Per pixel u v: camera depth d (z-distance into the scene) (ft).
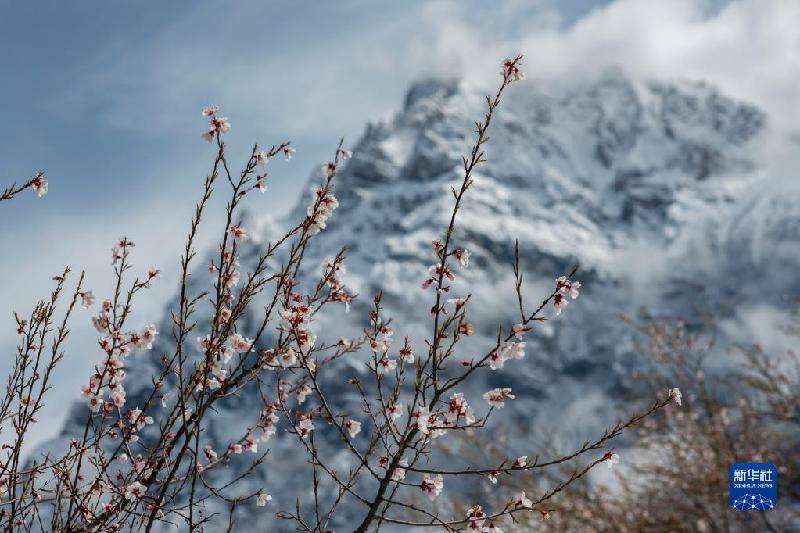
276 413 17.11
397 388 16.01
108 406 16.39
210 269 16.76
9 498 15.67
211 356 15.39
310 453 16.25
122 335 16.83
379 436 15.94
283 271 15.96
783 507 48.37
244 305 15.69
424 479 15.96
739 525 48.85
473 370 15.48
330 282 16.48
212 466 16.57
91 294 17.15
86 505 15.65
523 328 15.26
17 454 15.84
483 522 15.62
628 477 49.06
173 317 15.55
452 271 15.65
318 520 15.99
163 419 16.75
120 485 16.01
